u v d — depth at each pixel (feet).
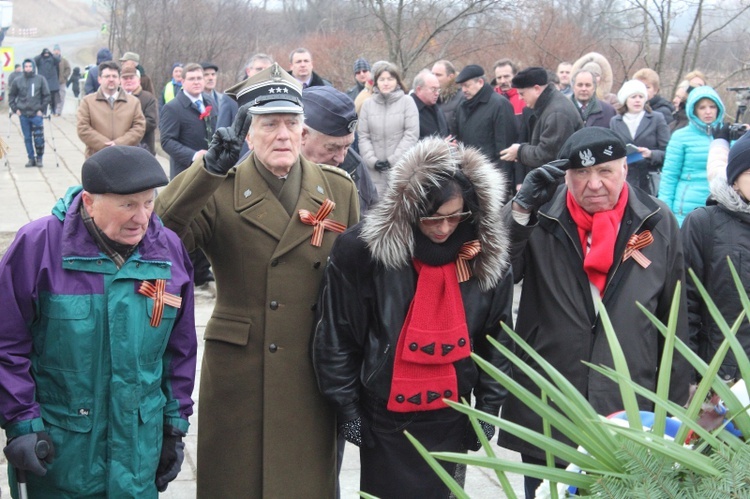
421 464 9.70
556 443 6.28
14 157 51.80
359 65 32.07
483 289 9.53
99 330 8.79
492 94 27.43
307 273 10.44
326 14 68.95
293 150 10.19
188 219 9.83
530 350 7.04
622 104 25.46
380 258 9.31
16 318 8.66
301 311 10.42
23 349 8.75
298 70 26.94
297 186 10.59
